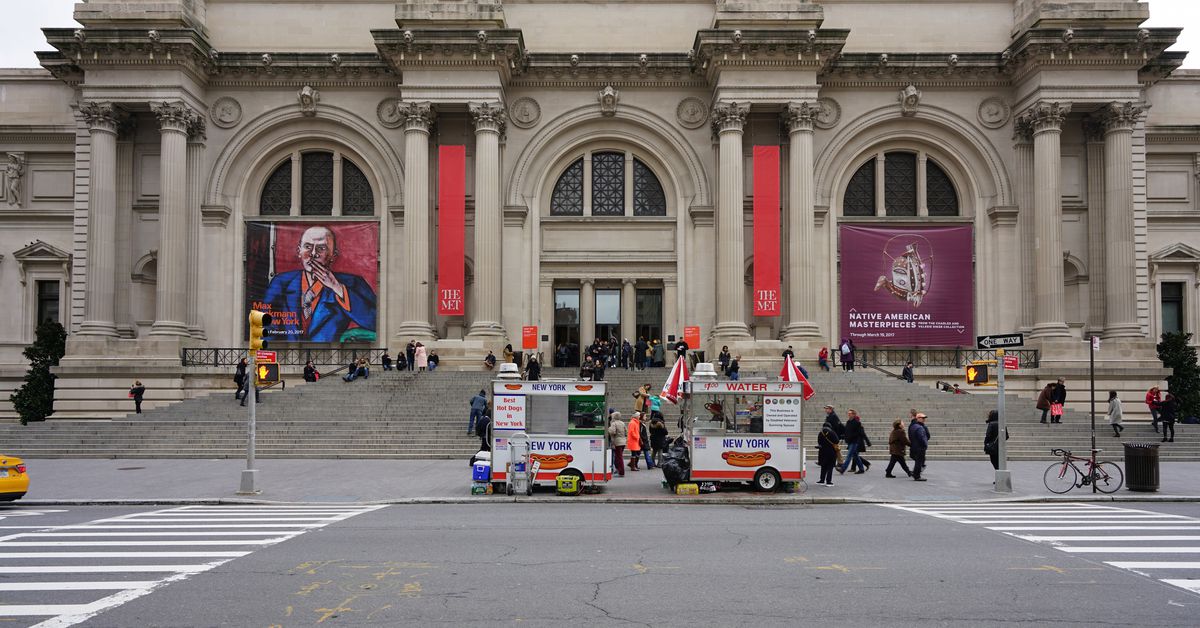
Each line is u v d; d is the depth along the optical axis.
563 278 45.59
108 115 42.12
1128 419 40.53
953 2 46.31
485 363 40.88
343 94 45.41
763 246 42.62
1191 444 32.56
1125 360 40.91
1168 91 49.72
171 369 41.00
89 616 9.80
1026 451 31.31
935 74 45.00
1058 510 19.45
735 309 42.19
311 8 46.31
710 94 45.38
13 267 49.66
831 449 23.58
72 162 50.09
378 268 45.22
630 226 45.81
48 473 26.34
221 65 44.41
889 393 36.28
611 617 9.81
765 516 18.28
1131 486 22.34
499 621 9.64
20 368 48.34
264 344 22.27
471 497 21.02
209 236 44.56
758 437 22.00
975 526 16.73
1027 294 43.91
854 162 45.88
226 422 33.47
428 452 30.80
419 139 42.72
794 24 42.44
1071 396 40.78
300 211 45.81
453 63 42.44
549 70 44.97
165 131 42.25
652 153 45.72
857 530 16.19
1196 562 13.02
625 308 45.72
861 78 45.16
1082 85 42.16
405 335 42.25
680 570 12.34
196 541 14.77
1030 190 44.34
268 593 10.91
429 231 43.81
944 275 45.19
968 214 45.66
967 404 35.62
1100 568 12.55
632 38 46.38
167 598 10.63
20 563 12.80
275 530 16.06
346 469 27.11
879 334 45.00
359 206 46.09
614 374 39.38
